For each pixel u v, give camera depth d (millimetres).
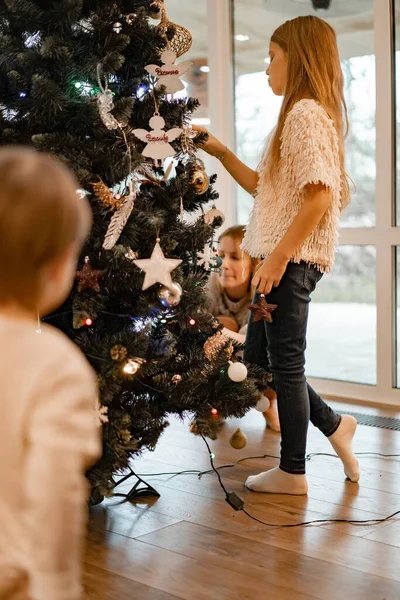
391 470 2381
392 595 1567
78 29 1959
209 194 2234
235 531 1904
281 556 1757
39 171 841
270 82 2260
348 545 1813
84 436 815
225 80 3799
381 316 3295
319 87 2117
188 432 2818
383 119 3223
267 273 2062
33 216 821
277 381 2146
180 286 1957
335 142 2090
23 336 837
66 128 1902
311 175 1992
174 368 2064
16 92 1923
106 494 1790
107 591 1593
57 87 1781
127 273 1869
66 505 785
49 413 800
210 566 1710
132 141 1941
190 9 3877
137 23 1985
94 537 1869
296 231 2039
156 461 2475
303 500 2115
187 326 2027
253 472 2359
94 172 1904
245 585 1617
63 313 1878
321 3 3424
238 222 3854
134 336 1839
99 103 1845
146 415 1935
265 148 2242
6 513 796
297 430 2141
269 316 2098
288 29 2186
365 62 3311
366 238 3324
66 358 839
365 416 3094
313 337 3596
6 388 810
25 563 773
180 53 2246
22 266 834
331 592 1581
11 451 799
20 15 1868
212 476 2326
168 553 1779
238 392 2055
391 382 3299
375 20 3217
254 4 3668
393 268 3273
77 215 856
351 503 2090
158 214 1945
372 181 3332
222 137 3811
